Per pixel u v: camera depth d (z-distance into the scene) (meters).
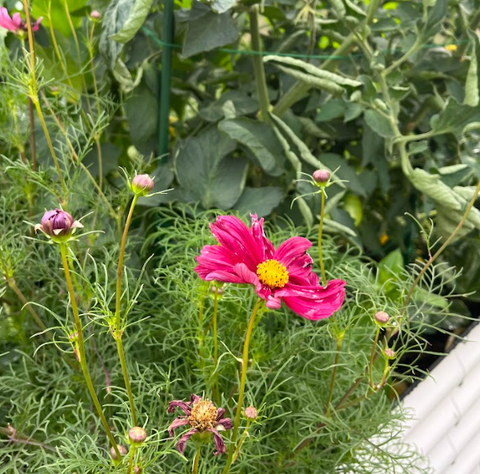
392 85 0.57
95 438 0.38
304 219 0.60
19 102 0.48
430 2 0.53
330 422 0.39
